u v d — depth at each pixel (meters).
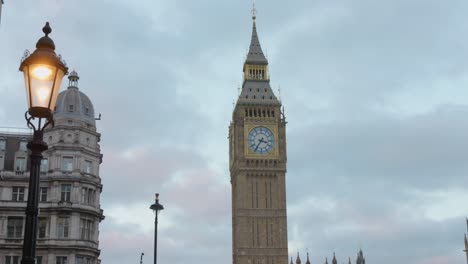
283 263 160.75
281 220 164.12
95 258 90.56
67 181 90.44
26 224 17.25
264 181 166.62
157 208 50.75
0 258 85.31
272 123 169.88
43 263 85.56
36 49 17.95
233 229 173.00
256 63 175.12
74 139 93.62
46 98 17.45
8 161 93.81
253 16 181.62
